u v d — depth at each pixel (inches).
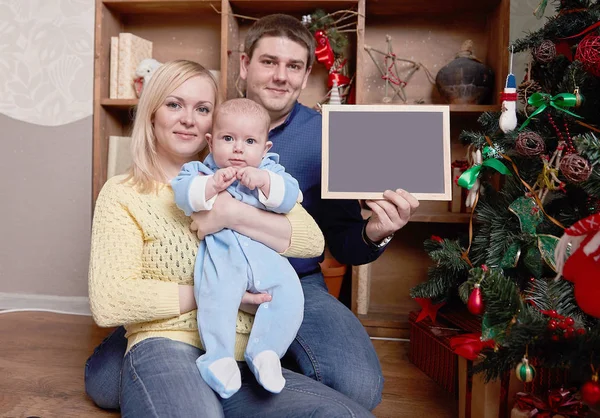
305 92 102.1
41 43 98.3
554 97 53.6
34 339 83.0
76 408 60.7
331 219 65.1
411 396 67.9
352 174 54.1
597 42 49.6
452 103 92.0
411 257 102.8
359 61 89.2
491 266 58.4
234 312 46.5
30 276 101.0
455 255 63.6
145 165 52.9
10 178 100.6
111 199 50.9
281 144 68.6
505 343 42.4
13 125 100.0
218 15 103.0
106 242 49.4
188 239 50.0
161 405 42.4
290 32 66.1
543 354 43.6
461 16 99.3
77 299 99.9
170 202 51.3
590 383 39.5
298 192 51.5
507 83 58.9
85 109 98.1
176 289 48.2
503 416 55.2
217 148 51.0
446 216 88.7
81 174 99.0
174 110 53.6
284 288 48.6
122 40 95.7
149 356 47.5
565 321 42.2
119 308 47.2
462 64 90.1
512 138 57.8
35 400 62.3
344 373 52.5
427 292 65.9
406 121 54.6
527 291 54.4
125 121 105.0
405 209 51.7
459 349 56.6
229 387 43.9
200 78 54.9
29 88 99.2
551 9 87.0
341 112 55.1
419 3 94.2
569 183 55.5
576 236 39.8
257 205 50.9
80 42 97.3
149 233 49.9
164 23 104.4
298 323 48.8
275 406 44.9
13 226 101.0
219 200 48.5
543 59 57.6
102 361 58.8
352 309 94.8
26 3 98.2
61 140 99.0
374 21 101.0
